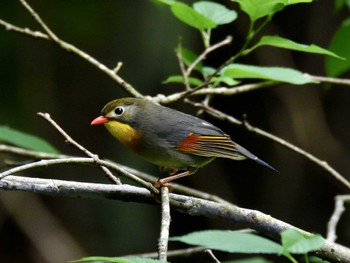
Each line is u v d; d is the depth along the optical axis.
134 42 12.72
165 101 7.34
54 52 13.49
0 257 13.56
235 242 5.01
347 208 13.88
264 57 14.16
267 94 14.57
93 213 13.68
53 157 7.47
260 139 14.78
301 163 14.58
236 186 14.91
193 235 5.12
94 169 13.48
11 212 13.72
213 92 7.64
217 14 7.14
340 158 14.21
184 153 6.76
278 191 14.66
